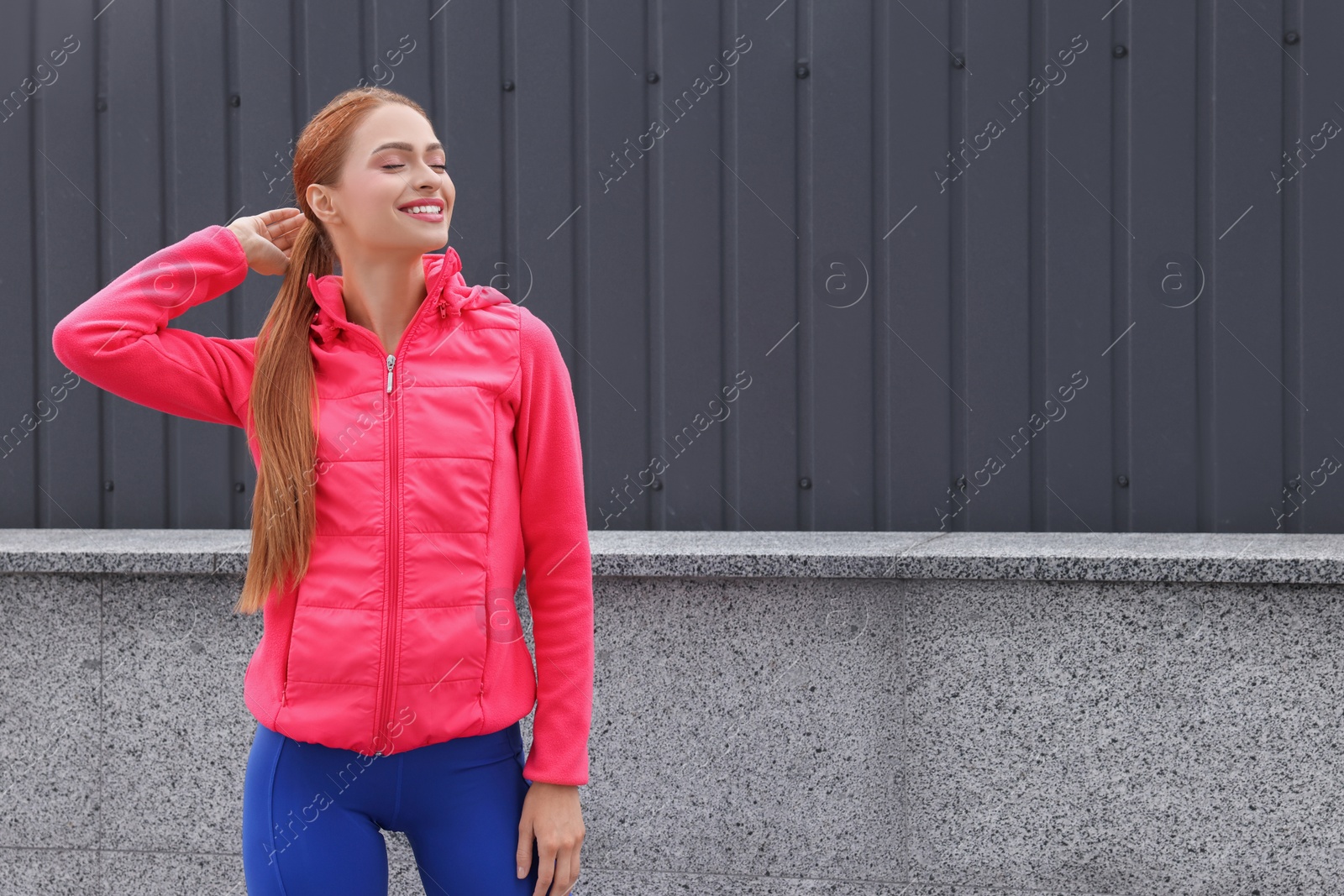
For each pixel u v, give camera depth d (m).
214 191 3.33
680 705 2.79
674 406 3.17
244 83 3.30
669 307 3.16
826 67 3.07
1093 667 2.64
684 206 3.14
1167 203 2.96
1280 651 2.56
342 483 1.44
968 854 2.71
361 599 1.42
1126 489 3.01
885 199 3.07
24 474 3.43
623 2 3.14
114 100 3.36
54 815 2.97
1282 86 2.90
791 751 2.76
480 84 3.21
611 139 3.17
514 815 1.50
